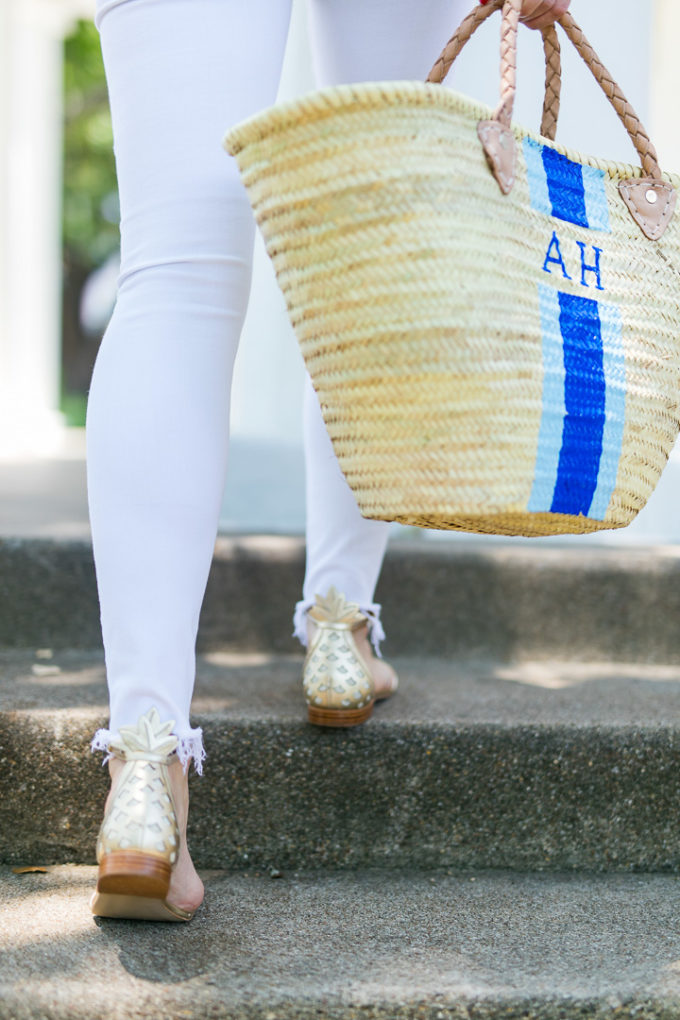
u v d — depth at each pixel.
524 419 0.88
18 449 4.65
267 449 3.01
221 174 1.00
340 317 0.87
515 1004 0.90
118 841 0.94
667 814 1.27
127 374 0.99
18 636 1.67
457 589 1.76
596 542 2.13
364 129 0.84
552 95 1.08
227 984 0.91
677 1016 0.90
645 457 0.99
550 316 0.91
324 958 0.97
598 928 1.07
